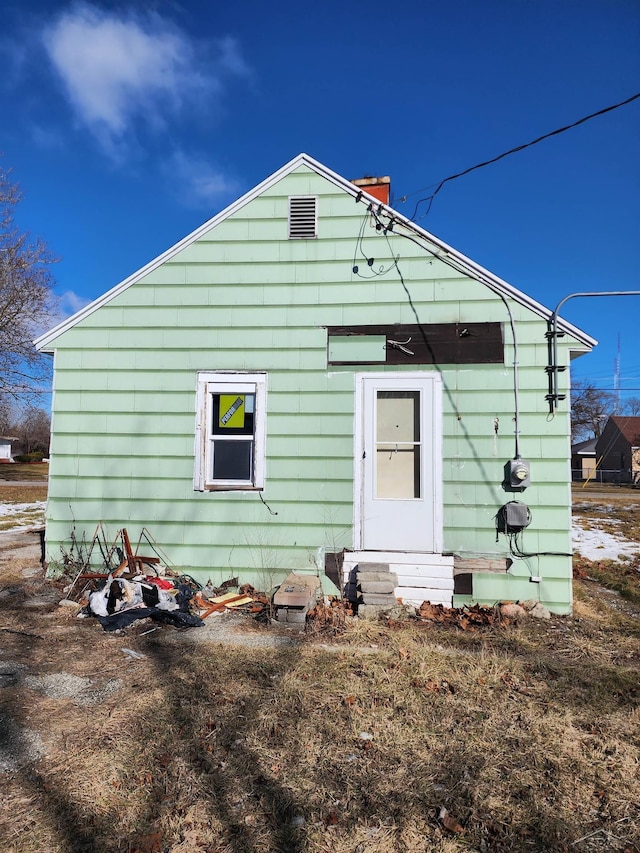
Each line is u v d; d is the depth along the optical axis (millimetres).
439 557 6332
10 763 3064
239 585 6605
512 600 6207
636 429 53188
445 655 4734
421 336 6590
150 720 3553
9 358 25438
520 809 2785
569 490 6207
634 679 4344
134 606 5723
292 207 6887
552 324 6363
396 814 2730
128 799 2793
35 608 6004
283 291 6844
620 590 7664
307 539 6566
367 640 5113
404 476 6559
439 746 3330
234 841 2527
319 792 2881
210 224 6957
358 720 3604
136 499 6844
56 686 4070
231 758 3154
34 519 15047
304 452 6660
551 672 4461
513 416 6375
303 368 6750
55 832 2549
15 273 24891
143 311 7000
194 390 6879
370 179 7754
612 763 3180
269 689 4020
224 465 6895
